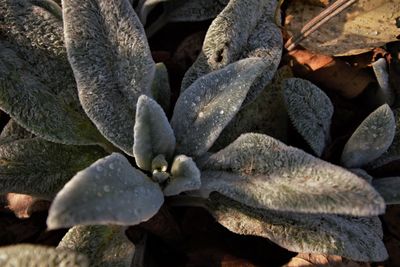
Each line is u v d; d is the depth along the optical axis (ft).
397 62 1.07
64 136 0.88
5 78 0.86
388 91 1.02
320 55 1.07
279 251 0.97
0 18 0.88
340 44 1.07
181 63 1.08
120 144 0.86
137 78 0.87
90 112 0.85
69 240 0.84
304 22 1.10
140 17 1.04
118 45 0.87
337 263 0.93
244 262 0.94
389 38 1.07
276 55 0.95
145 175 0.84
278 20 1.02
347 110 1.07
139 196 0.77
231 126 0.96
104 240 0.85
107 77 0.86
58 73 0.90
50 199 0.89
